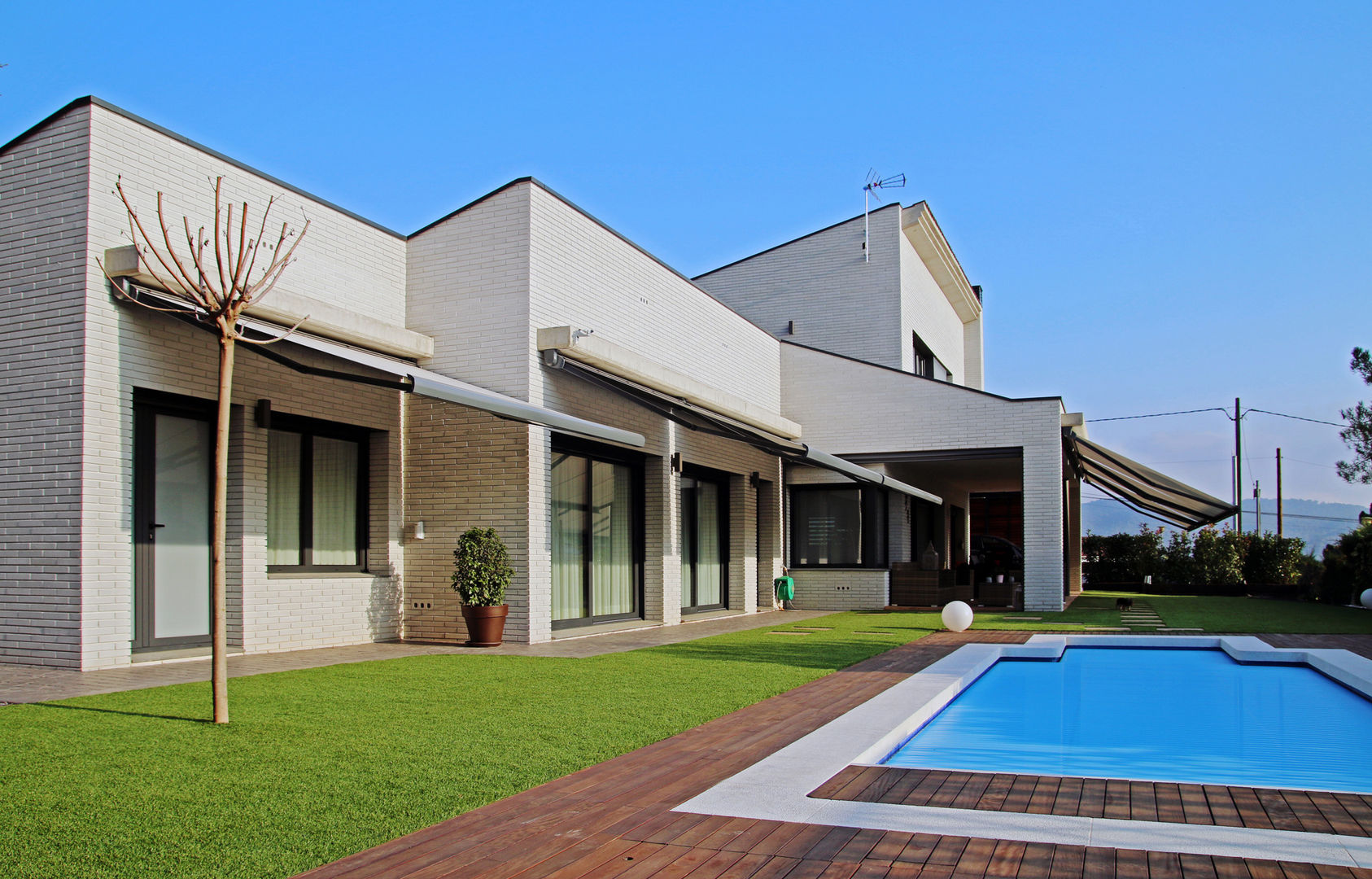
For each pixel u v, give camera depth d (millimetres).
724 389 19406
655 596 16906
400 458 13828
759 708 8180
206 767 5863
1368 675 10281
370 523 13578
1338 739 8250
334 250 12922
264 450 11750
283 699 8297
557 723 7352
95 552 9750
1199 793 5520
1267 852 4383
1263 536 31812
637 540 17031
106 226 10016
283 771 5805
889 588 21953
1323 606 22188
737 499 20594
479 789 5457
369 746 6477
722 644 13344
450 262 13852
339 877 4105
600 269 15133
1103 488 29438
